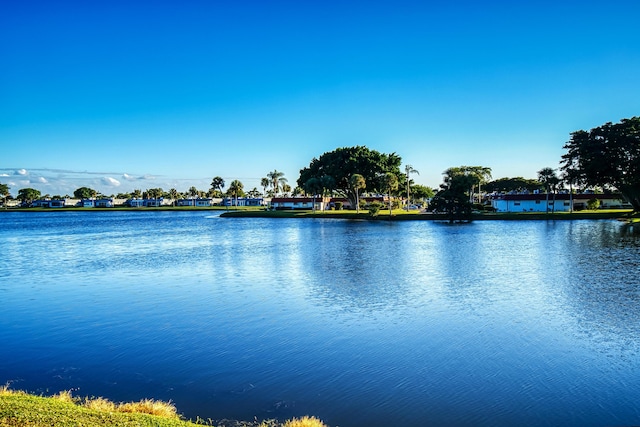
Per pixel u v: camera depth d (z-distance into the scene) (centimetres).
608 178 10612
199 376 1691
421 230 8219
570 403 1443
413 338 2095
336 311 2597
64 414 1100
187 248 5994
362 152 15125
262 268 4194
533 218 10606
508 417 1355
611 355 1858
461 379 1633
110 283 3628
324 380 1638
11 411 1086
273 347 2000
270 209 17562
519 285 3231
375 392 1533
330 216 13300
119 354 1950
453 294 2981
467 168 18700
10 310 2770
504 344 2000
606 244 5569
